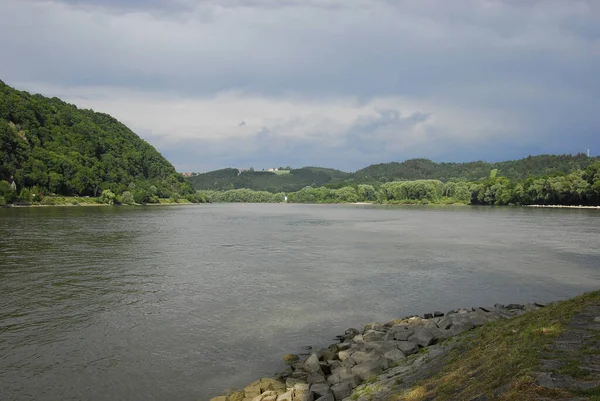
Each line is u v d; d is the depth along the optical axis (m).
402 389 13.80
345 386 15.73
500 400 9.27
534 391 9.03
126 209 159.50
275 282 35.34
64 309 27.02
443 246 58.12
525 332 13.94
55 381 17.36
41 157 173.38
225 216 132.88
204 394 16.48
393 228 86.56
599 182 141.75
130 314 26.17
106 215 117.69
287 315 26.45
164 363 19.20
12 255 46.47
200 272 39.25
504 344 13.55
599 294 17.28
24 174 160.75
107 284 33.91
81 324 24.25
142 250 52.31
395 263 44.75
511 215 124.75
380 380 15.68
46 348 20.72
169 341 21.84
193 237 68.00
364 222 104.50
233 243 60.94
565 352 11.20
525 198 172.88
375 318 26.19
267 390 15.74
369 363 17.52
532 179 177.75
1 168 154.00
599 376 9.38
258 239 66.31
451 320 22.56
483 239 66.12
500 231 78.44
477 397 10.09
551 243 61.03
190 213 150.75
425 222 102.75
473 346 15.57
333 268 41.78
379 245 59.25
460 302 29.92
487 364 12.30
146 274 37.94
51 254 47.47
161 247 55.19
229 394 16.22
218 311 27.06
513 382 9.77
